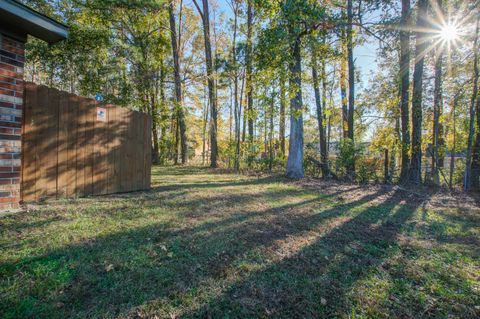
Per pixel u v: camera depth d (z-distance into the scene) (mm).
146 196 4465
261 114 9484
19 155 3074
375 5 6027
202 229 2840
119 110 4602
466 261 2334
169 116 13539
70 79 9750
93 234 2500
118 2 9516
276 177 8625
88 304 1453
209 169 11203
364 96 11938
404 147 8070
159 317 1387
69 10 9398
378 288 1822
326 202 4699
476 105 7410
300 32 5984
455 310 1611
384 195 5781
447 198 5656
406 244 2721
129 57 10539
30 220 2764
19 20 2820
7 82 2916
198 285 1724
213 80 12070
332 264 2164
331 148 10953
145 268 1903
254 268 2012
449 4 7121
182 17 15867
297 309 1537
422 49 7488
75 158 3895
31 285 1585
